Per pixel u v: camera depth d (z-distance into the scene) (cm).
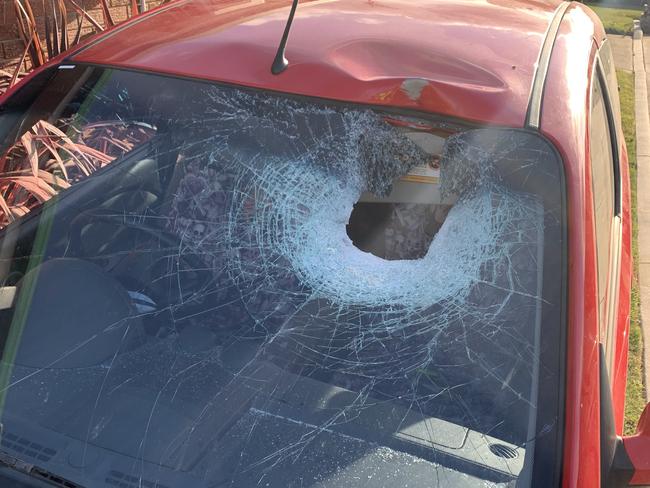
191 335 171
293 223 188
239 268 185
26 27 417
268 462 144
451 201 178
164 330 173
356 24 203
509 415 146
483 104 173
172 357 165
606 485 142
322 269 181
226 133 197
